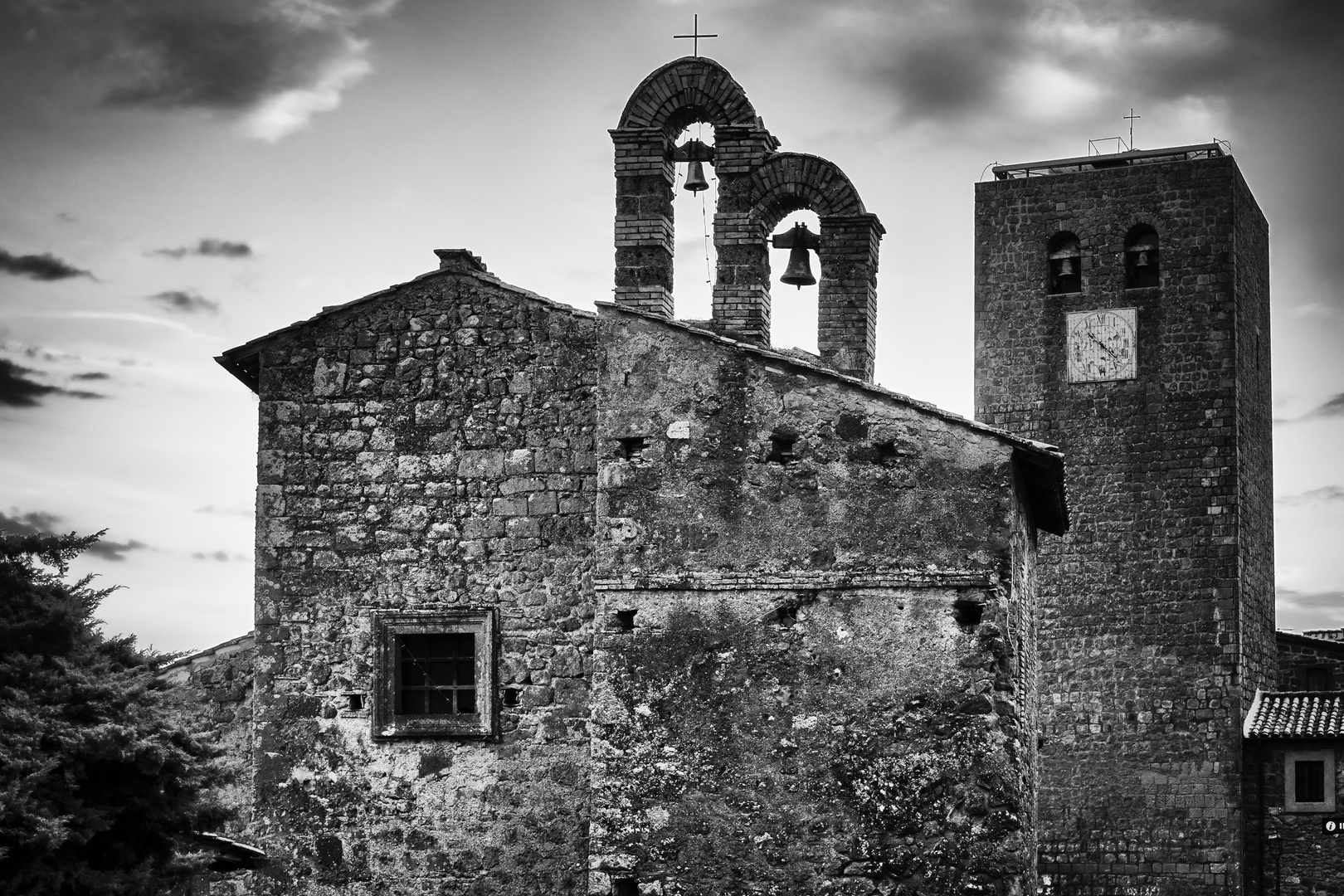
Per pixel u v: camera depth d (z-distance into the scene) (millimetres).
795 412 25344
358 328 27609
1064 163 63688
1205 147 62500
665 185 29281
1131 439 60906
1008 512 24688
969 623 24609
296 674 27062
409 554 27062
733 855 24656
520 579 26766
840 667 24750
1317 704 59094
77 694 22969
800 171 29938
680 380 25656
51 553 24109
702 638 25109
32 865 21609
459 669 27000
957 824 24219
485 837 26359
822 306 30203
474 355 27297
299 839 26734
